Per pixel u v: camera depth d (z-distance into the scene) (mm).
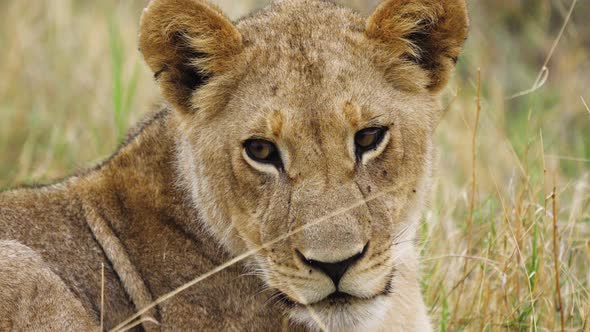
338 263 8344
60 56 17547
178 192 9523
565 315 10977
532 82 18734
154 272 9492
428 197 9766
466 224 11836
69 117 16578
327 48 9102
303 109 8719
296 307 9031
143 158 9766
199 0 9164
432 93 9680
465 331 10836
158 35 9297
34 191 9922
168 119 9789
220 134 9172
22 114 16625
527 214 11094
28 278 9086
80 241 9633
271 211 8781
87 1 20266
